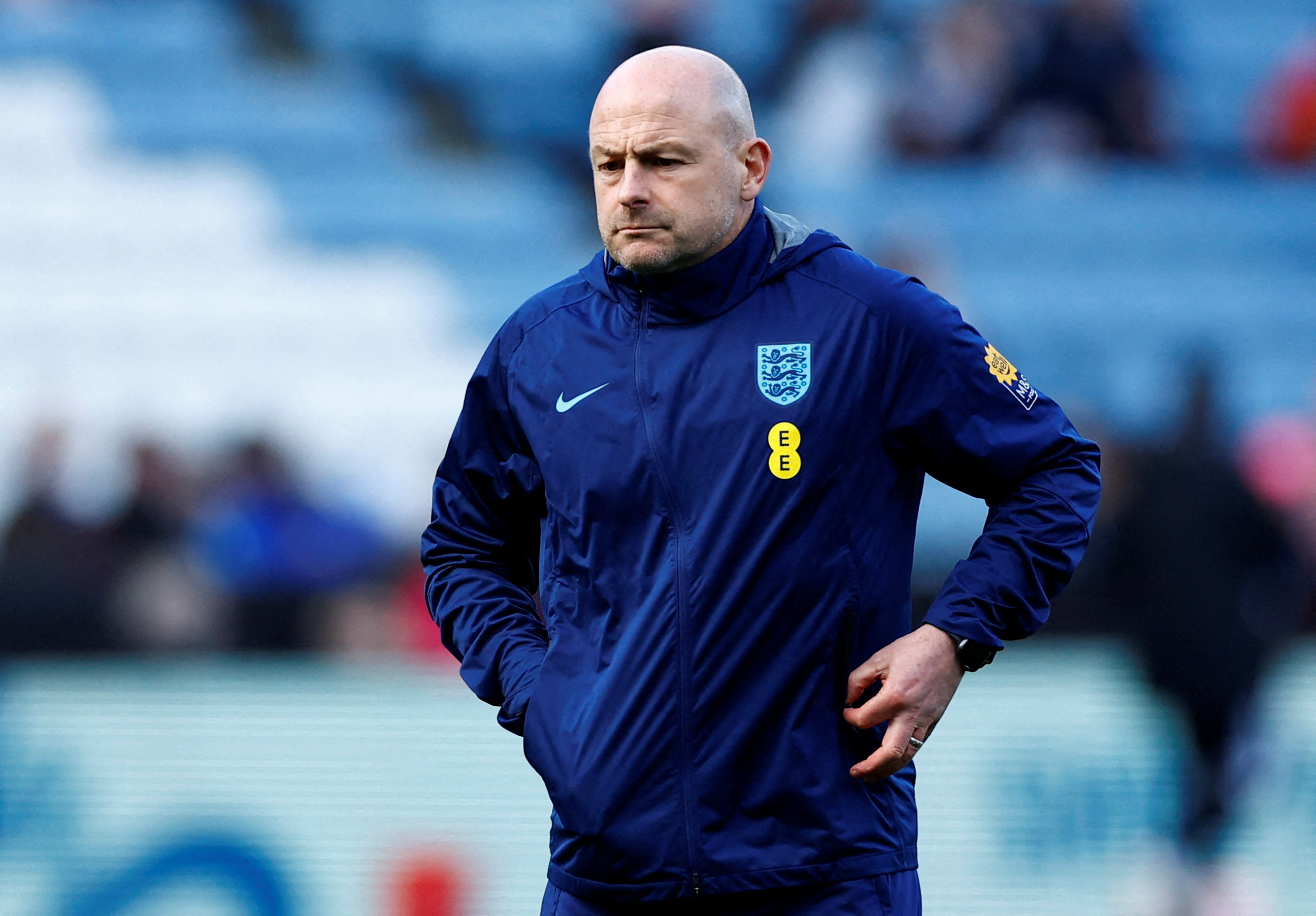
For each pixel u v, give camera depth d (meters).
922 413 8.21
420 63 37.62
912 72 35.72
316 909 19.64
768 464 7.98
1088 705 20.33
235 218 33.88
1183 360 33.25
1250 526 20.47
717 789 7.89
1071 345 33.59
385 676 20.17
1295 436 29.39
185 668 20.39
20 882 19.50
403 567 23.41
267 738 20.05
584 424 8.30
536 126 36.91
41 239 32.88
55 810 19.72
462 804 19.92
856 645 8.07
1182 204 35.41
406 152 35.94
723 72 8.30
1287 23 39.06
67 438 24.67
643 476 8.09
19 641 20.48
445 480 9.24
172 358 31.20
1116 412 32.38
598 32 38.00
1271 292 34.59
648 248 8.08
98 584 21.11
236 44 37.28
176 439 28.02
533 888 19.78
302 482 25.36
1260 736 20.45
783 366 8.11
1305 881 20.14
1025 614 8.16
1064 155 35.78
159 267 32.78
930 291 8.45
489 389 8.87
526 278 33.91
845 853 7.96
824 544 8.01
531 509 9.06
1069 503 8.23
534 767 8.30
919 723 7.93
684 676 7.91
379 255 33.75
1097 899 19.97
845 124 35.50
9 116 35.03
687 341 8.26
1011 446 8.22
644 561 8.08
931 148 35.53
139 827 19.73
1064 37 35.59
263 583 22.69
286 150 35.53
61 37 36.62
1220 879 20.02
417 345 32.22
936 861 19.88
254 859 19.72
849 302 8.24
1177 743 20.25
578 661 8.29
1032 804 20.05
